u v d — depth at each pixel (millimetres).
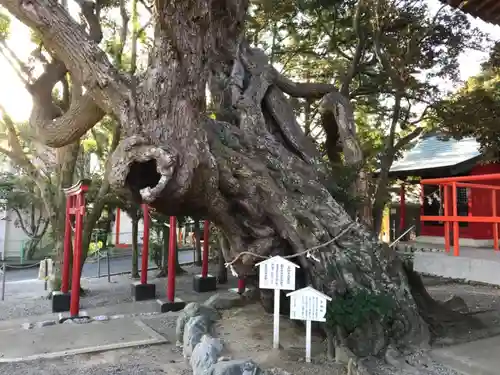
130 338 7246
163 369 5652
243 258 6199
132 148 5078
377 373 4582
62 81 12023
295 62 14969
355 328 5281
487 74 12914
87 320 8750
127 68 13883
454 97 12477
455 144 15680
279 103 8234
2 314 10250
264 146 6926
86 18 10719
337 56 14289
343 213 6543
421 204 15336
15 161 12656
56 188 12641
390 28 11891
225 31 8078
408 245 13352
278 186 6348
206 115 6645
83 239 12227
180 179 5105
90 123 6594
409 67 11703
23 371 5738
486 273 3465
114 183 5168
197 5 5223
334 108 8938
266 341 5859
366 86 13156
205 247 13438
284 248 6309
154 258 18844
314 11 13266
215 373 4590
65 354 6395
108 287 14117
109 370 5703
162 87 5277
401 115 13688
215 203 5934
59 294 10570
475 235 11984
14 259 22375
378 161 14055
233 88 7996
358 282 5746
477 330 5969
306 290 5164
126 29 13156
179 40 5258
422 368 4719
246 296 8445
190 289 13625
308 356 5098
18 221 22344
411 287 6652
